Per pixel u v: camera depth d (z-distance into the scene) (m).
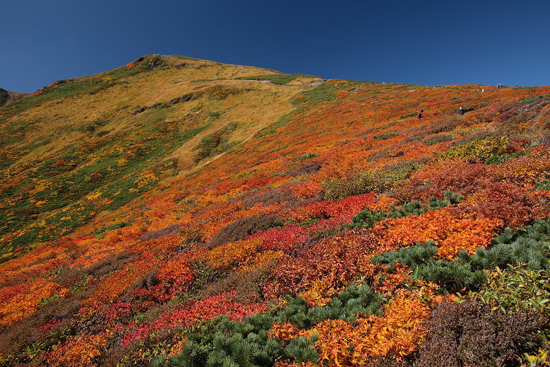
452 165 14.00
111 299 12.20
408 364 4.10
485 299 4.42
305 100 77.06
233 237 14.80
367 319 5.15
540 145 12.42
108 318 10.95
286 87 92.44
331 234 11.15
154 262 15.35
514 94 42.50
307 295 6.98
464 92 53.03
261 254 11.66
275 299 7.82
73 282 15.95
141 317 10.46
